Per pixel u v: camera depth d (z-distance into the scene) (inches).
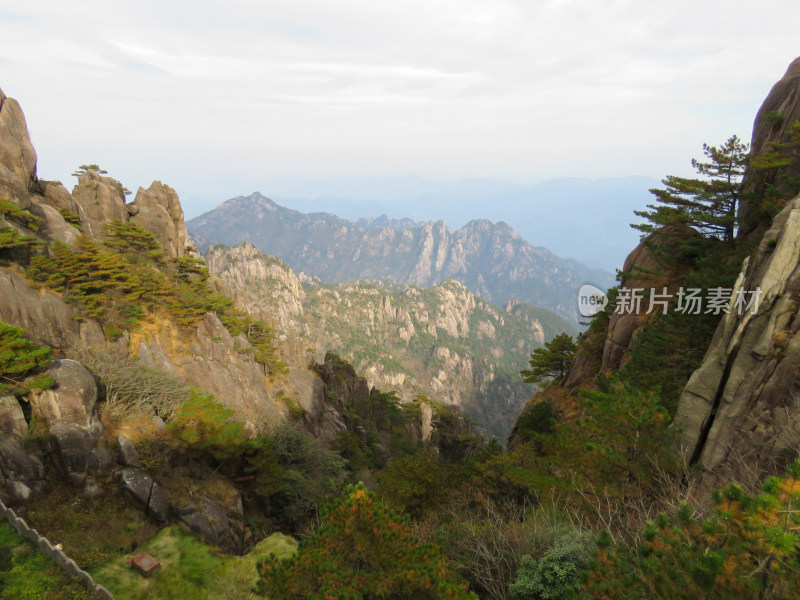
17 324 1565.0
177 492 1182.9
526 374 2074.3
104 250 2389.3
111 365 1567.4
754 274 680.4
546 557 465.7
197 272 3356.3
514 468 805.2
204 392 1836.9
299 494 1625.2
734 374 617.3
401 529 466.3
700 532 319.0
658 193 1449.3
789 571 269.4
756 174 1272.1
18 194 2107.5
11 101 2422.5
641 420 642.2
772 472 501.4
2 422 1034.7
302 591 414.0
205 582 744.3
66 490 1051.9
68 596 650.2
